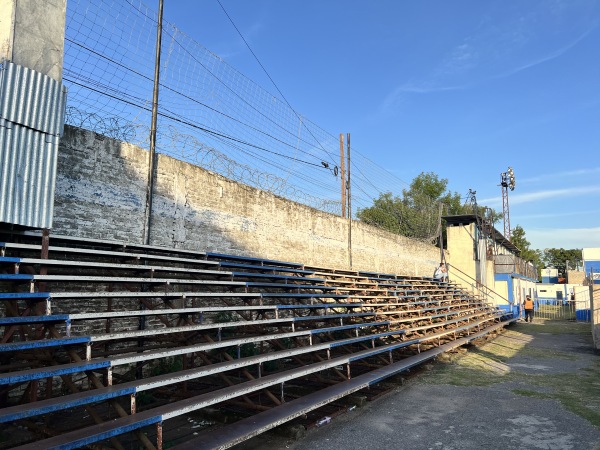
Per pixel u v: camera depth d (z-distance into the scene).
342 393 6.50
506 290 28.64
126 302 7.66
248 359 5.95
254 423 5.10
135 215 8.15
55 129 5.86
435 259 24.66
